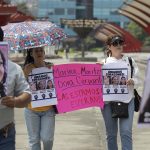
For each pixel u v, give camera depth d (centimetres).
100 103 850
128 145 834
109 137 854
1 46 548
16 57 5416
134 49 5659
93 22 6519
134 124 1378
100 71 849
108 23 6203
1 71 548
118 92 840
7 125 564
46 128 807
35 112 808
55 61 5719
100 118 1530
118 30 6031
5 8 2366
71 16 16338
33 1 5088
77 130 1306
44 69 816
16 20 3322
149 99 564
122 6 4250
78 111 1673
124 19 16562
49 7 16238
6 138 565
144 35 14575
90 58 6188
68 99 837
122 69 845
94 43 14812
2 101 548
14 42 782
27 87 573
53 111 820
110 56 865
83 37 6656
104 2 16700
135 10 4244
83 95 843
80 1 16362
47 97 816
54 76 823
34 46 786
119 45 855
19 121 1442
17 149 1061
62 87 831
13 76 563
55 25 817
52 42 795
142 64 5175
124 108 832
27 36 783
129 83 836
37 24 805
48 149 820
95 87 847
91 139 1188
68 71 834
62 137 1206
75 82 843
